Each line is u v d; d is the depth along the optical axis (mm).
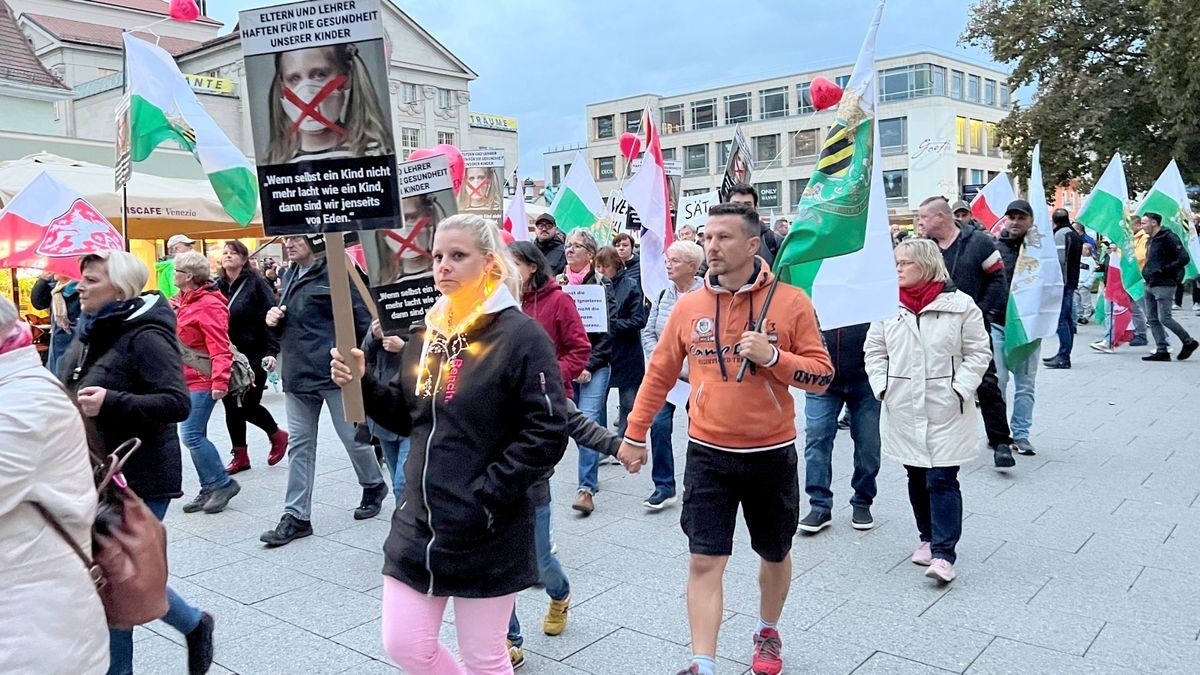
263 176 2857
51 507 2174
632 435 3574
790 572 3521
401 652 2631
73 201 7414
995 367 6598
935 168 51219
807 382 3252
